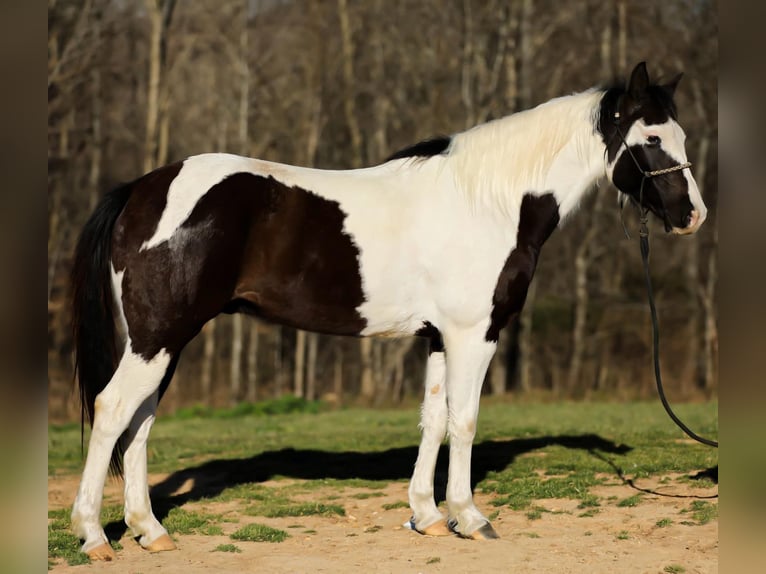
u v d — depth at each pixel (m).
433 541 6.28
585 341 31.28
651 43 28.25
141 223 5.81
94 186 30.48
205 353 33.12
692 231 6.39
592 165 6.57
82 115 30.12
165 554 5.97
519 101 27.36
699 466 8.34
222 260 5.84
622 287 31.84
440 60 30.12
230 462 9.88
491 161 6.42
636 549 5.88
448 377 6.32
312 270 6.03
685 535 6.14
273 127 31.19
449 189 6.35
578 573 5.42
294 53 31.09
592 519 6.73
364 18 30.72
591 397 23.94
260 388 34.50
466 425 6.30
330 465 9.54
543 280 33.38
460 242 6.23
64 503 8.17
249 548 6.17
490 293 6.25
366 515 7.24
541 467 8.70
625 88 6.62
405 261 6.17
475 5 29.44
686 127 28.02
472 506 6.37
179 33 29.31
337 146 32.97
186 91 31.45
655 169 6.39
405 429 13.97
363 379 30.12
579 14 28.55
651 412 15.71
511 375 30.88
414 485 6.63
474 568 5.57
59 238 29.41
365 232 6.11
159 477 9.20
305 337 32.19
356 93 30.22
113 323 6.00
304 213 6.02
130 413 5.75
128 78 30.58
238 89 30.84
